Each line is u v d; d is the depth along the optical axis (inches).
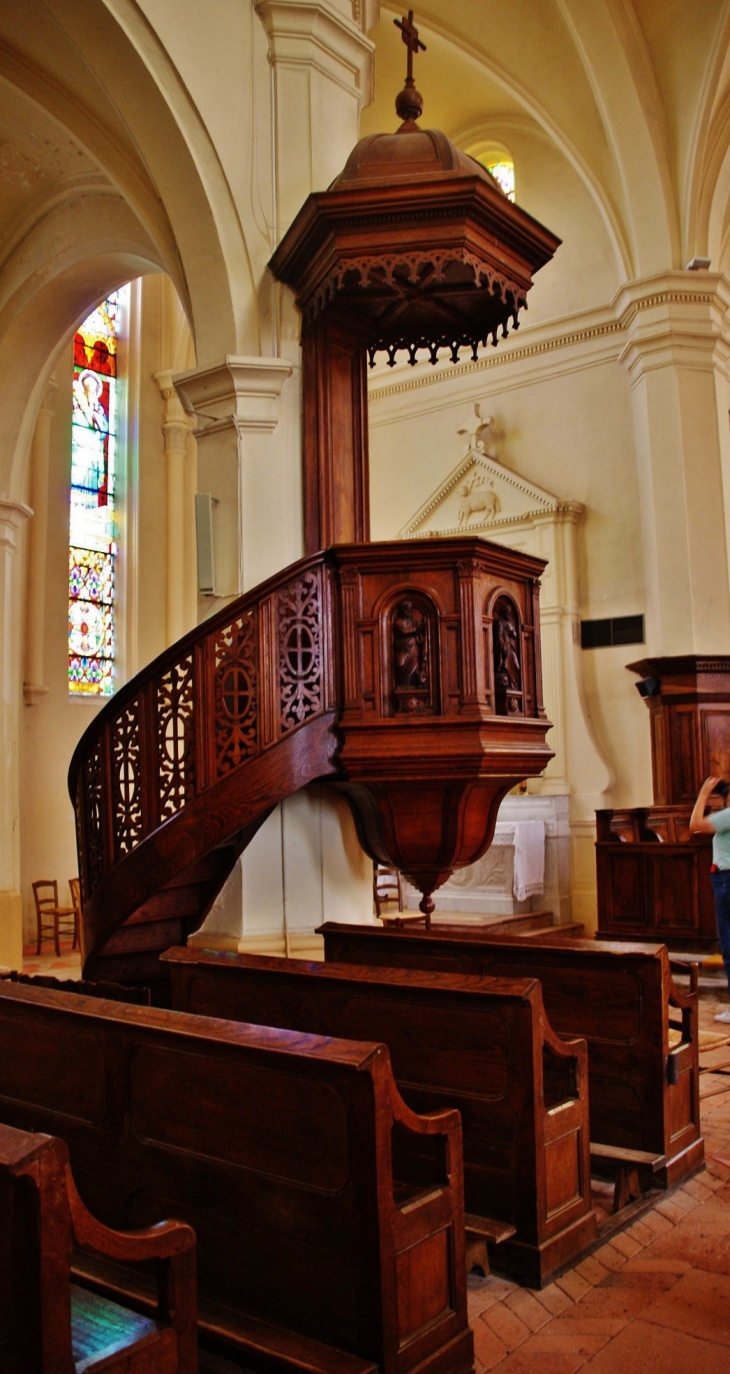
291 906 229.5
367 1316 102.2
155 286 530.6
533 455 504.4
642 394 456.8
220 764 199.3
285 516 234.4
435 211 202.7
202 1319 110.3
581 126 450.3
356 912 239.6
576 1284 132.6
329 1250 105.9
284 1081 110.9
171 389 526.6
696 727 431.8
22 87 266.8
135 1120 126.4
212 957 177.3
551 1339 119.0
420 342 251.1
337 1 252.8
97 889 207.5
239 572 229.8
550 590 482.0
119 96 233.1
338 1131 106.0
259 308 237.8
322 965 166.4
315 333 236.8
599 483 485.1
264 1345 104.7
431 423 537.6
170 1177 121.8
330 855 235.3
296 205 243.8
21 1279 78.5
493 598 199.5
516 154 516.4
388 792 198.5
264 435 234.1
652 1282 132.7
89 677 494.6
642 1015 165.3
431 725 190.2
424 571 196.2
